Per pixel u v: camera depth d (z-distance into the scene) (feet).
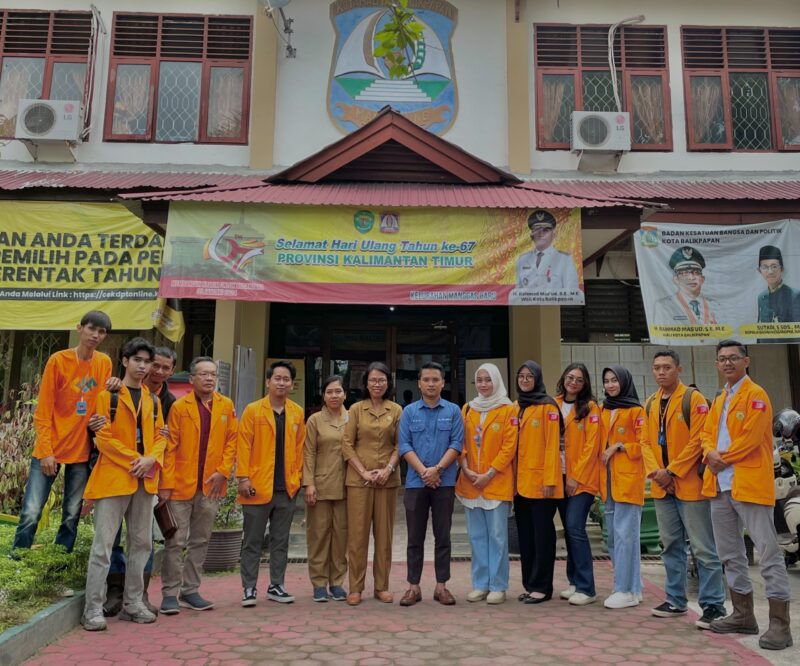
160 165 32.60
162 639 14.75
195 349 33.37
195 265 23.12
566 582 20.80
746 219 28.91
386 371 18.60
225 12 34.01
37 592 15.62
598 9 34.91
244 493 17.75
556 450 18.02
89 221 28.04
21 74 33.32
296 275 23.32
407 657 13.73
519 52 33.99
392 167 27.61
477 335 36.24
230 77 33.83
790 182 32.53
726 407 15.48
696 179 33.24
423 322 36.35
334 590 18.40
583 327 33.91
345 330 36.09
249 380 28.50
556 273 23.62
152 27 33.91
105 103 33.12
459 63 34.12
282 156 32.94
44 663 13.17
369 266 23.49
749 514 14.82
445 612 17.16
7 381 31.78
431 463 18.11
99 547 15.38
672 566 16.90
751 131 34.45
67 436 16.74
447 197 25.02
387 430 18.42
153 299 27.37
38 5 33.60
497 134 33.65
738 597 15.33
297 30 33.91
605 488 18.40
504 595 18.28
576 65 34.58
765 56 34.96
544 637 15.07
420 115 33.60
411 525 18.07
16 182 28.37
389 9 33.96
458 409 18.56
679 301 27.68
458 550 25.38
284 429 18.28
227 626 15.81
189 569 17.47
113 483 15.47
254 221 23.50
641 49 34.76
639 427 17.78
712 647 14.42
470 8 34.50
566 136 34.09
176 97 33.53
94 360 17.21
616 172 33.35
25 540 16.62
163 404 17.69
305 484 18.26
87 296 27.43
